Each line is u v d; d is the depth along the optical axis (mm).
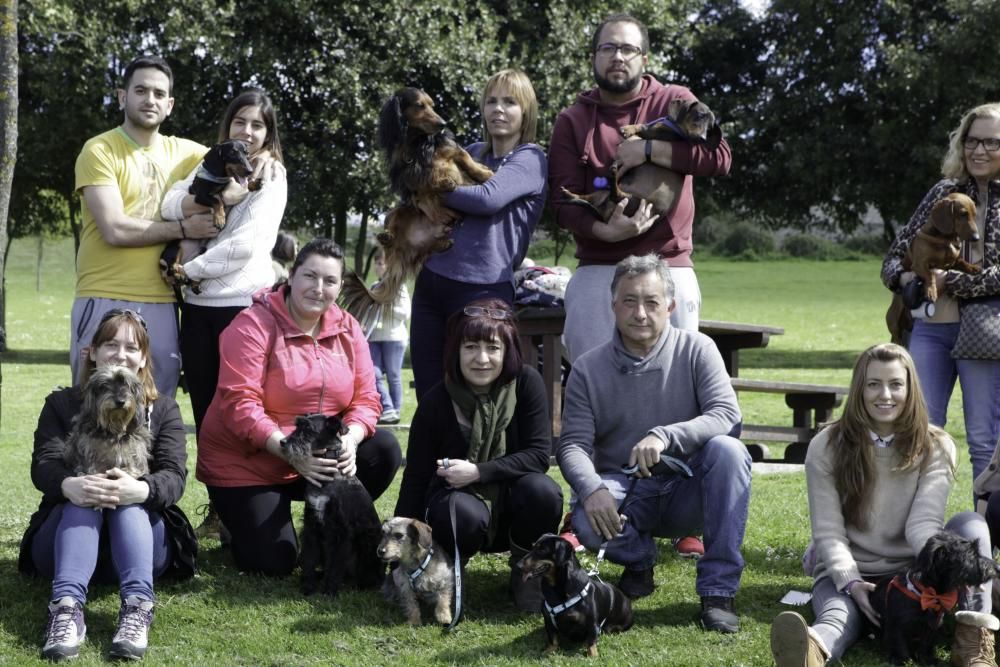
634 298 4066
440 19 16609
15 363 16016
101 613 4000
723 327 7785
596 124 5059
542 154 4996
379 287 5094
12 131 5359
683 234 5016
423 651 3723
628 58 4941
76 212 20391
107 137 4832
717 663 3559
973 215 4613
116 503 3787
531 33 17875
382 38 16281
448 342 4188
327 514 4227
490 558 4895
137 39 15891
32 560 4121
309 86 16812
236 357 4434
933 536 3488
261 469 4492
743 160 19625
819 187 18562
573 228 4969
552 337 7547
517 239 4934
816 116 18641
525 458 4176
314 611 4094
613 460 4297
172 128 16141
